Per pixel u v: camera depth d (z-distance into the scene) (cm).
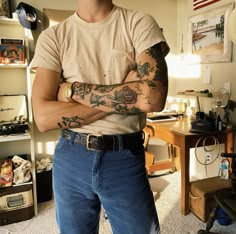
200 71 291
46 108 84
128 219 89
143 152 90
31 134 233
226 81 256
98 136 82
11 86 265
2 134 228
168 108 320
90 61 84
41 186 262
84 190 88
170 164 324
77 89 82
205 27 276
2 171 234
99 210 98
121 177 85
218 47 261
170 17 322
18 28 258
